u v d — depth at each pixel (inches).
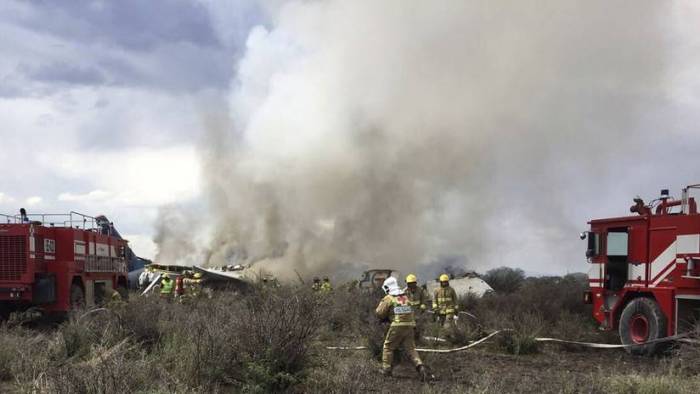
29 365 306.7
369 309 564.1
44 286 553.6
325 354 350.3
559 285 896.3
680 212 454.6
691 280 424.5
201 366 288.2
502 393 288.0
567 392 292.5
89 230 639.1
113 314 406.3
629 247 484.4
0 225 544.1
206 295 776.3
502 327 490.3
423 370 335.9
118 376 241.6
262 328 297.0
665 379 300.5
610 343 512.1
